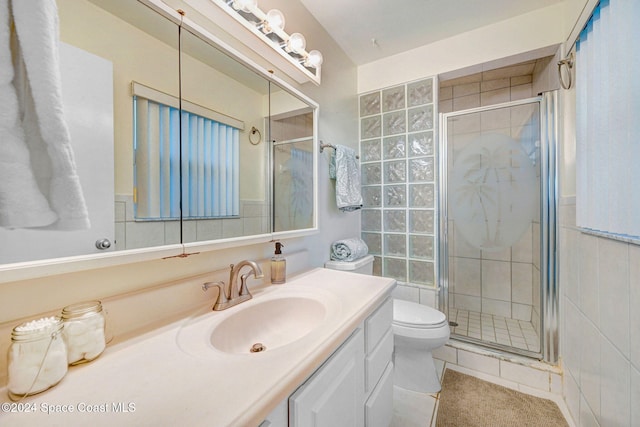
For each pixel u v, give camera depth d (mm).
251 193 1022
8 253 471
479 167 1796
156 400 425
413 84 1806
